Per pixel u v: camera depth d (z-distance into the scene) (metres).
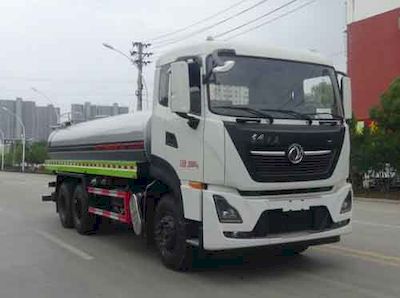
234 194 7.28
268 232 7.39
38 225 13.99
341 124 8.07
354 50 33.50
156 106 8.59
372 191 25.55
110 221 12.26
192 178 7.69
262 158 7.30
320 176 7.71
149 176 9.07
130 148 9.60
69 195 13.05
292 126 7.53
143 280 7.87
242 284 7.50
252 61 7.69
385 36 31.58
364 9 32.94
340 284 7.39
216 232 7.26
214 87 7.44
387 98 23.41
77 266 8.95
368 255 9.23
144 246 10.61
